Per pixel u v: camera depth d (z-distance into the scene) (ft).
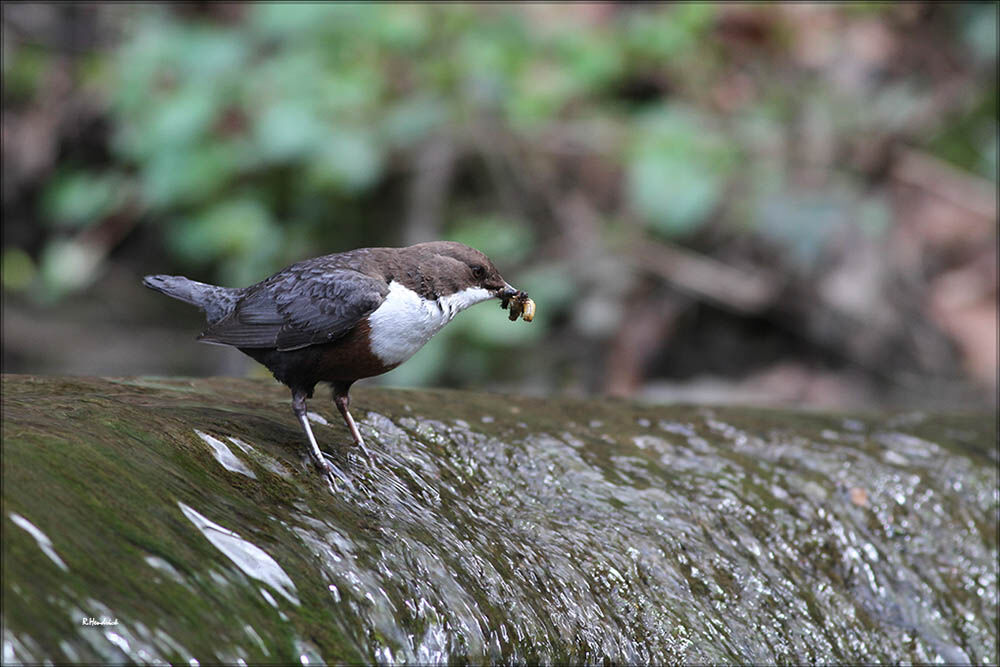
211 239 41.42
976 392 40.81
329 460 15.20
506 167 43.86
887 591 18.43
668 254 42.68
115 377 17.99
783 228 40.75
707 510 18.02
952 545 19.40
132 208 45.09
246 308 16.62
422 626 13.16
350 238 43.75
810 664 16.72
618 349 42.32
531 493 17.28
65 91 46.85
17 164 46.60
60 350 45.21
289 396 18.57
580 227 43.29
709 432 20.67
